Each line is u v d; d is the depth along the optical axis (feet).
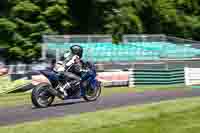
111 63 132.46
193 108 54.90
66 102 70.90
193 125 44.21
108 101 70.28
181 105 57.77
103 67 120.16
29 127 43.14
